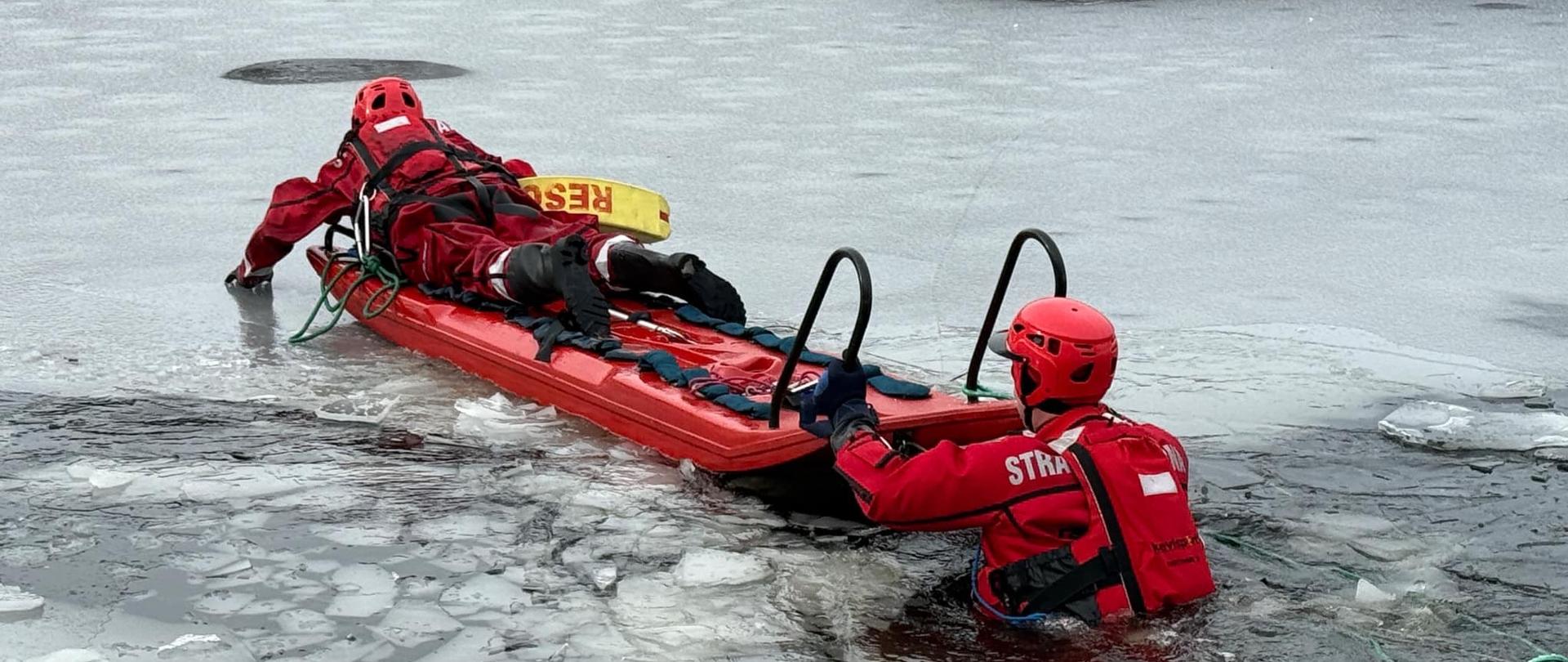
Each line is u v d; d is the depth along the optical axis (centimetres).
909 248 828
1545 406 586
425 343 633
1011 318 701
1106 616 387
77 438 534
